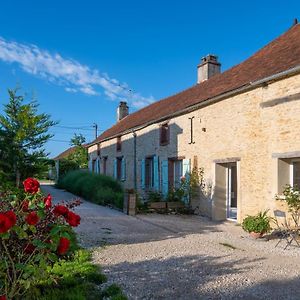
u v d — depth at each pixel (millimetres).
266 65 11211
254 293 4684
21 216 3264
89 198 16281
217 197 11891
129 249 6957
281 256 6645
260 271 5633
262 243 7844
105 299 4336
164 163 15398
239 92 10820
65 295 4195
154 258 6324
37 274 3211
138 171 18234
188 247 7285
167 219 11539
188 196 13398
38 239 3211
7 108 12383
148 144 17141
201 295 4586
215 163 11938
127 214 12188
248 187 10406
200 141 12867
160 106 19766
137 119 21344
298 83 8953
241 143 10734
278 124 9453
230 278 5266
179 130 14352
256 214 9930
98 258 6195
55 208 3389
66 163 32281
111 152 22469
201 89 15641
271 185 9570
